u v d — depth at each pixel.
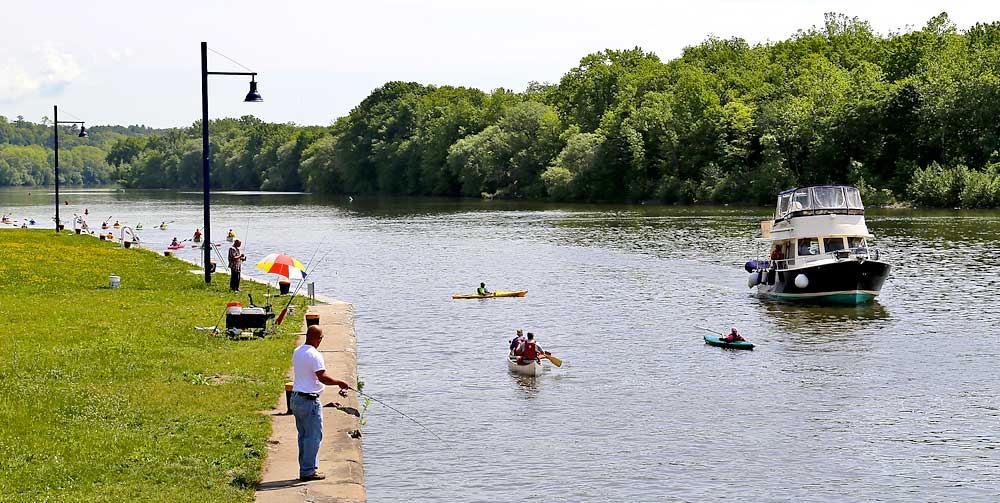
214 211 134.88
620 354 33.97
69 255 54.50
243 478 16.00
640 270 58.41
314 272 58.50
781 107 135.38
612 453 22.62
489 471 21.31
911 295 46.94
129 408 20.00
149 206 154.00
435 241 79.81
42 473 15.49
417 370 31.27
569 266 60.84
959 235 76.88
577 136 151.62
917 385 29.23
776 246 50.81
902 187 121.25
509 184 167.25
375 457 22.20
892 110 126.25
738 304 45.50
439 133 183.38
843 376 30.45
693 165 138.50
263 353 26.67
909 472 21.42
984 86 119.44
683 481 20.77
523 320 41.12
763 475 21.17
